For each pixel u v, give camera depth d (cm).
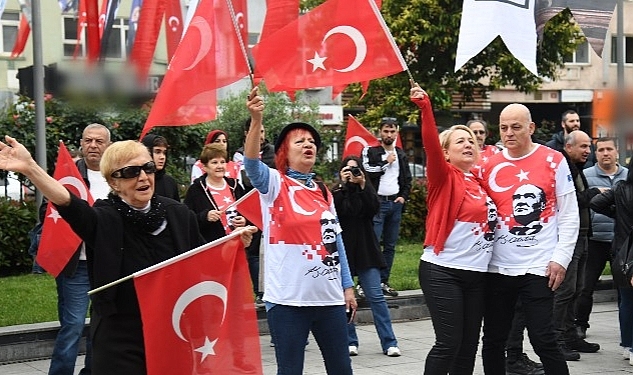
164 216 502
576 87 3284
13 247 1353
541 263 659
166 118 738
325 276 596
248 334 508
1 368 884
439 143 641
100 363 489
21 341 917
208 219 865
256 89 585
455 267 647
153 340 488
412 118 2341
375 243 931
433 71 2373
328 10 694
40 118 1201
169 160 1655
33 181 466
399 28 2269
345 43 695
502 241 667
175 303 492
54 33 1800
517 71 2317
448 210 648
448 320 645
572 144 890
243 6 995
